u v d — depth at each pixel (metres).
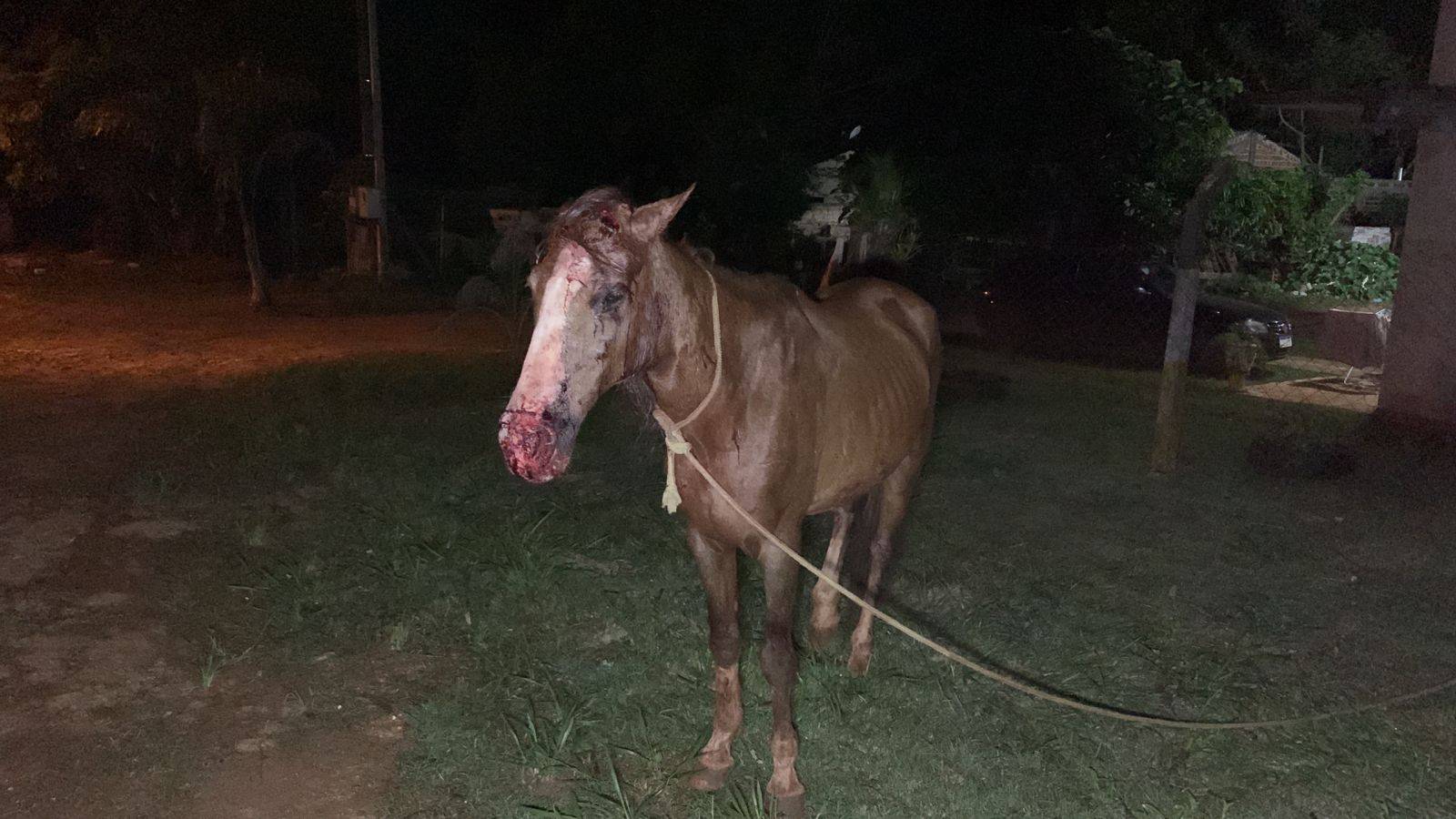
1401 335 9.86
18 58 18.16
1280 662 5.05
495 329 15.47
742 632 5.13
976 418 9.98
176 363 12.28
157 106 16.08
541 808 3.75
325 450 7.96
